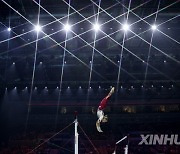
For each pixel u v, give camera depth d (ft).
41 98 113.50
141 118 111.45
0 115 109.60
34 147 92.43
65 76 109.09
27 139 99.25
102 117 24.56
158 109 112.27
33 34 83.46
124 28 79.46
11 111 111.75
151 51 93.71
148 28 80.64
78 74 107.45
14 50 91.81
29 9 76.54
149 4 75.10
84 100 112.98
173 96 111.14
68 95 113.70
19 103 112.88
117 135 102.37
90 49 93.40
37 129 111.04
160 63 99.35
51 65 100.12
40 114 113.19
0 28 79.51
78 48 92.32
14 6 74.84
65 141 95.81
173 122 109.91
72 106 113.39
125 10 76.28
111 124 110.83
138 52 93.81
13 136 103.81
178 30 83.05
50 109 113.50
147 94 111.55
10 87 107.96
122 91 112.57
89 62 95.86
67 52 93.20
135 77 107.55
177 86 110.32
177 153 83.30
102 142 95.35
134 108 112.57
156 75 107.24
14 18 77.87
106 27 80.43
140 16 78.13
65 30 81.56
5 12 74.74
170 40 88.43
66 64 98.84
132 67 101.24
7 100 111.24
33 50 92.07
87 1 74.90
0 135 107.65
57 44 89.04
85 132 107.86
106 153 85.71
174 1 73.92
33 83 108.37
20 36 83.76
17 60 94.48
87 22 79.71
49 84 108.88
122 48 92.68
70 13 77.87
